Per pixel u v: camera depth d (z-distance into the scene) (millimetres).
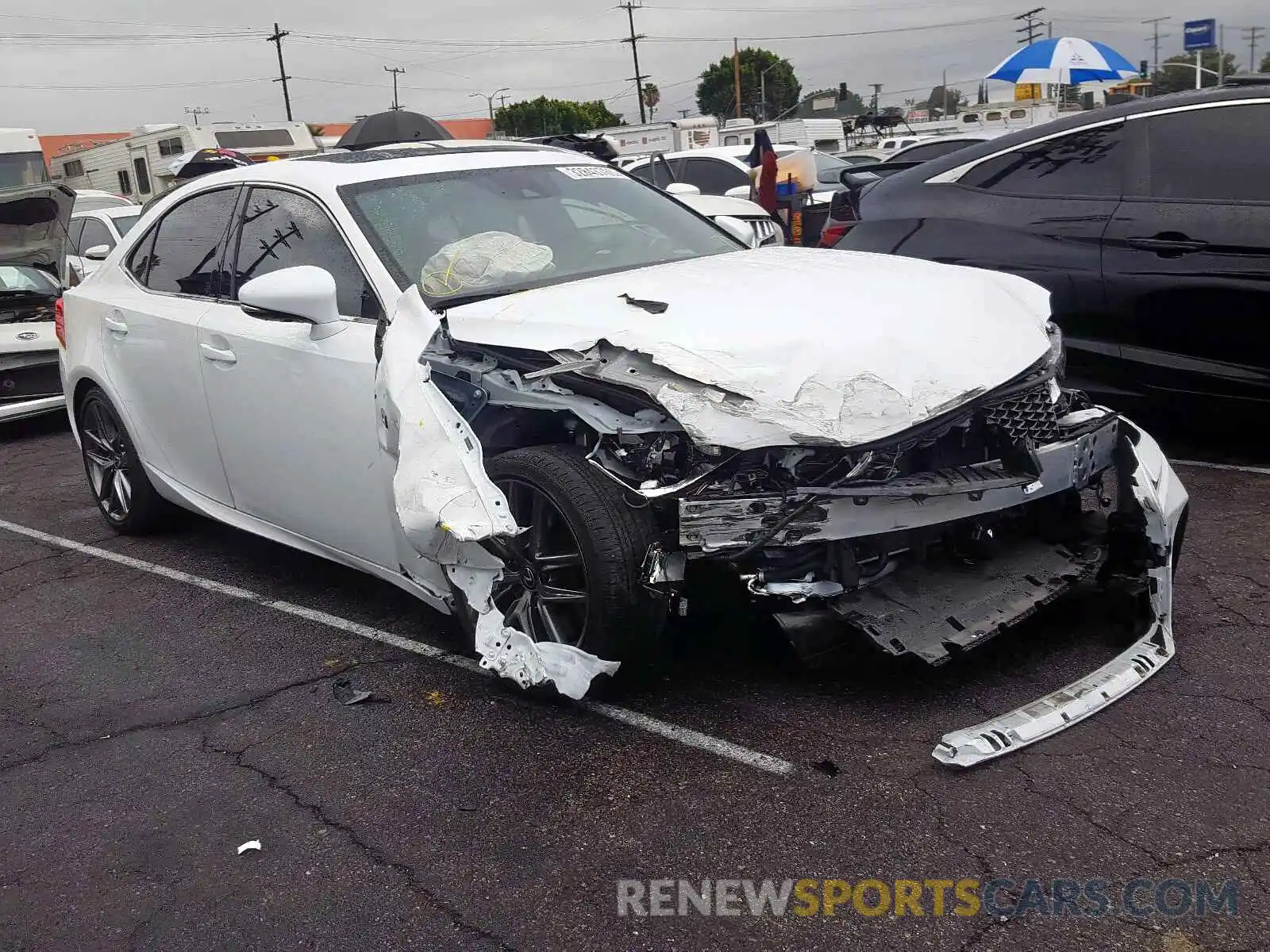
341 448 3887
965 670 3457
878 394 3004
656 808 2902
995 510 3211
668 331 3160
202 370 4523
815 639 3166
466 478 3266
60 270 10352
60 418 9500
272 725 3562
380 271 3859
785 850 2697
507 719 3443
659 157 12664
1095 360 5539
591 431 3357
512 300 3578
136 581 5078
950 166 6090
